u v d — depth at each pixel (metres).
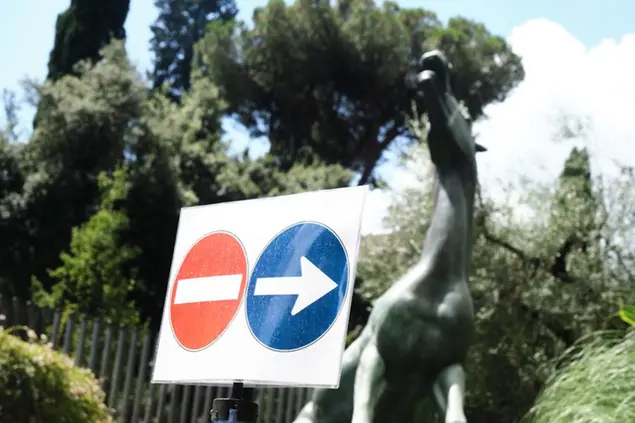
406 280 4.08
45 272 17.28
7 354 5.87
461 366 4.00
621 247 9.98
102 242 14.03
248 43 22.98
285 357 2.11
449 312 3.97
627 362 4.48
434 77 4.23
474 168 4.29
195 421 8.05
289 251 2.20
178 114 18.38
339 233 2.14
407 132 23.47
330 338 2.06
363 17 22.62
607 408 4.28
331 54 22.73
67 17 21.36
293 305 2.14
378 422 3.98
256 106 23.70
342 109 23.47
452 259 4.08
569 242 10.12
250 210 2.33
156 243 16.69
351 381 4.20
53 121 17.17
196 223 2.42
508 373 9.77
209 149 18.97
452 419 3.74
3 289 17.08
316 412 4.29
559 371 5.49
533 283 9.96
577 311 9.80
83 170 17.36
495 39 23.28
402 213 10.76
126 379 7.81
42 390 5.95
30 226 17.30
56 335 7.72
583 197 10.43
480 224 10.06
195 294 2.34
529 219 10.32
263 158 19.45
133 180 16.59
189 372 2.27
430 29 23.61
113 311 13.50
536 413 4.87
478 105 23.02
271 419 8.55
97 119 17.06
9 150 17.52
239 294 2.25
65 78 17.75
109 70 17.47
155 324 16.62
